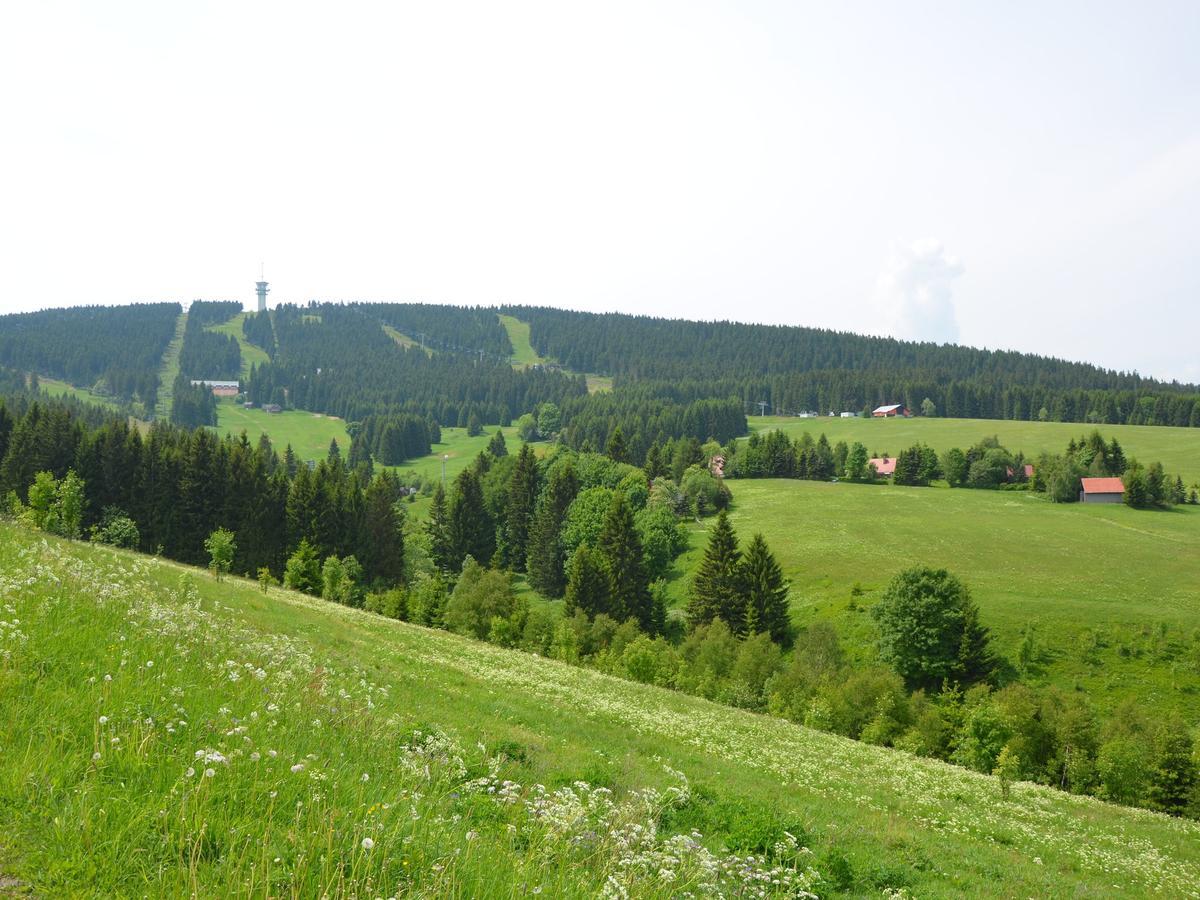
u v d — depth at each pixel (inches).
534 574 4699.8
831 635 3107.8
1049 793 1402.6
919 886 578.2
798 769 1115.9
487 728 824.3
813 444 7209.6
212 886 235.1
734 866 421.4
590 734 1019.9
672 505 5270.7
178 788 284.2
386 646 1475.1
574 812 374.3
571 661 2588.6
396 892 258.5
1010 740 2012.8
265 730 388.2
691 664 2839.6
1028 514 5196.9
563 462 5812.0
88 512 3646.7
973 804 1130.7
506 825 372.8
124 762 298.0
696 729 1311.5
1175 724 2026.3
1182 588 3567.9
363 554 4175.7
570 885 308.5
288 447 7490.2
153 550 3718.0
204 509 3779.5
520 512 5270.7
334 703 522.3
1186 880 856.3
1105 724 2215.8
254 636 744.3
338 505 4180.6
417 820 321.1
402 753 452.4
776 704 2269.9
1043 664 2906.0
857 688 2341.3
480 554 5039.4
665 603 4148.6
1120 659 2886.3
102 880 229.5
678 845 392.2
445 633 2463.1
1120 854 935.7
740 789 849.5
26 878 223.6
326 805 306.7
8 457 3690.9
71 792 270.5
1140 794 1898.4
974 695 2541.8
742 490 6210.6
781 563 4271.7
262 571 2440.9
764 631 3331.7
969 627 2898.6
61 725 314.3
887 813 905.5
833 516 5201.8
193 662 476.1
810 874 474.3
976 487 6284.5
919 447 6530.5
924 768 1445.6
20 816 251.3
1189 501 5551.2
